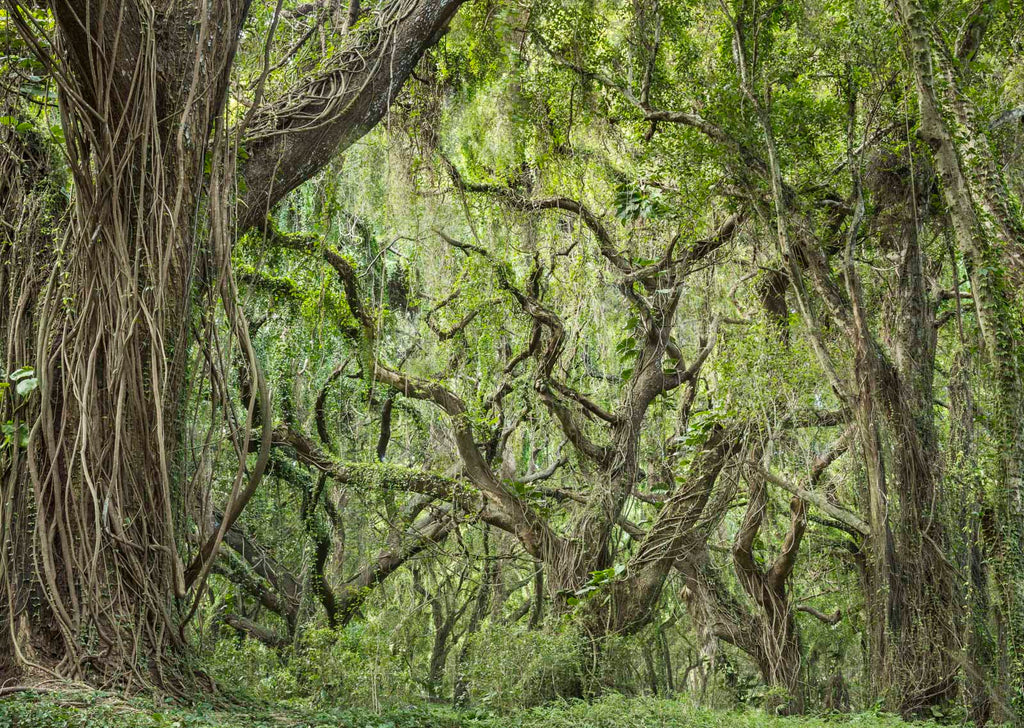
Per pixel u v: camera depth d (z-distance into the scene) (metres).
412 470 15.49
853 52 11.11
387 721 7.40
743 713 13.23
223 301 6.75
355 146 13.52
